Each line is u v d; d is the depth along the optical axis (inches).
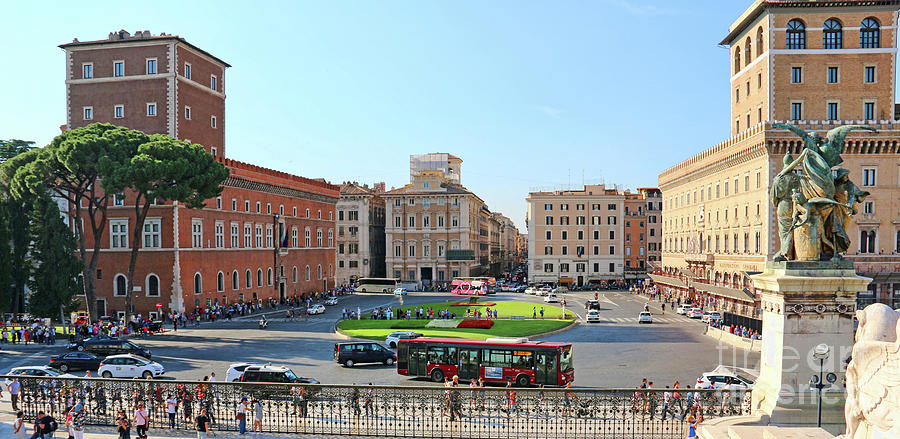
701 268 3654.0
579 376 1599.4
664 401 961.5
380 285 4864.7
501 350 1483.8
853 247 2819.9
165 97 3171.8
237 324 2795.3
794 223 745.0
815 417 713.0
